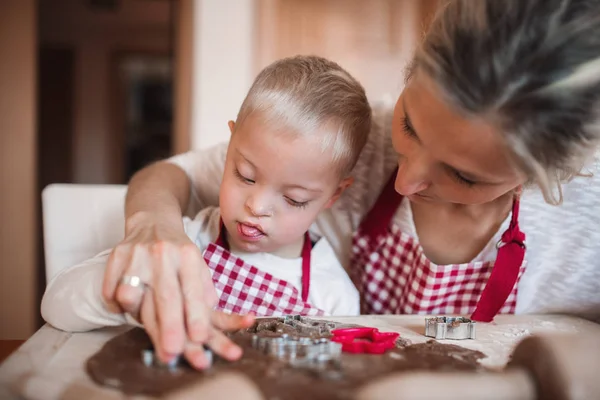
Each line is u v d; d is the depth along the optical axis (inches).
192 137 114.5
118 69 211.3
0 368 20.3
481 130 22.2
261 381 18.1
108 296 22.6
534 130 22.2
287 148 30.0
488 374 17.6
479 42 21.9
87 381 18.6
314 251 35.9
